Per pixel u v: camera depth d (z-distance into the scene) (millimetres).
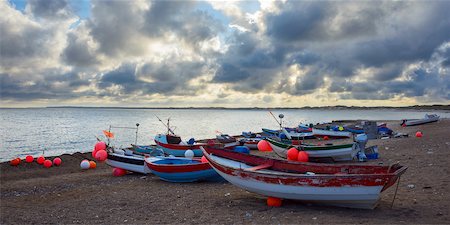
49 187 15055
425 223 7961
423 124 46344
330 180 8969
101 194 13109
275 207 9953
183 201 11383
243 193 12164
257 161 11648
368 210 9148
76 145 38938
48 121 91125
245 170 10227
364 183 8664
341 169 10102
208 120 112438
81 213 10453
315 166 10508
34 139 44344
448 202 9570
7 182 16250
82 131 57656
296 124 85375
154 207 10773
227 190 12898
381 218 8453
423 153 18734
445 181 11961
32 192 14156
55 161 21000
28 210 11062
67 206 11430
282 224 8344
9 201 12562
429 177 12750
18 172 18828
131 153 19250
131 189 13867
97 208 10977
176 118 128875
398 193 10859
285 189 9555
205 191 12891
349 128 37062
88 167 20469
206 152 12477
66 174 18719
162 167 14992
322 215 8906
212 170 14383
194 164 14523
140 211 10398
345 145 18078
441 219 8211
